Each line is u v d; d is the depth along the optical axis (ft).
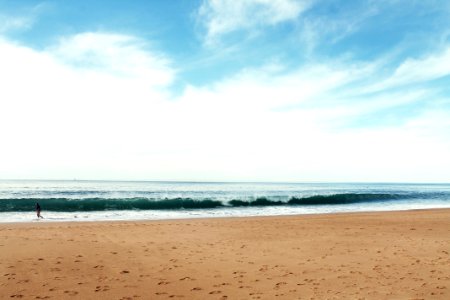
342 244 40.11
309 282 25.21
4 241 36.78
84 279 24.88
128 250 35.27
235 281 25.39
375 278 26.18
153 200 95.04
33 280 24.04
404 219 66.49
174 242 40.57
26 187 215.10
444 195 183.01
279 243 40.75
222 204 104.83
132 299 21.16
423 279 25.82
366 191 233.96
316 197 124.88
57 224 57.67
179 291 22.91
